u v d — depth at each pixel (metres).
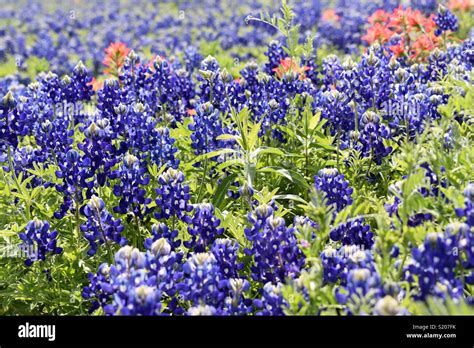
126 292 1.48
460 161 1.66
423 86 1.99
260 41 3.72
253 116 2.08
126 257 1.52
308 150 1.96
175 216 1.78
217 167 1.84
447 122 1.67
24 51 4.05
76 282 1.72
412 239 1.52
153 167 1.83
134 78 2.17
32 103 2.11
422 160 1.59
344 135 1.98
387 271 1.49
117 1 6.73
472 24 2.98
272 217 1.61
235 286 1.55
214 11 5.21
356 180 1.87
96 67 3.66
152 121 1.90
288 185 1.91
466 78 1.96
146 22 4.77
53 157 1.92
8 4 7.15
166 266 1.55
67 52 4.01
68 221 1.82
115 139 1.92
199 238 1.68
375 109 1.95
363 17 3.68
